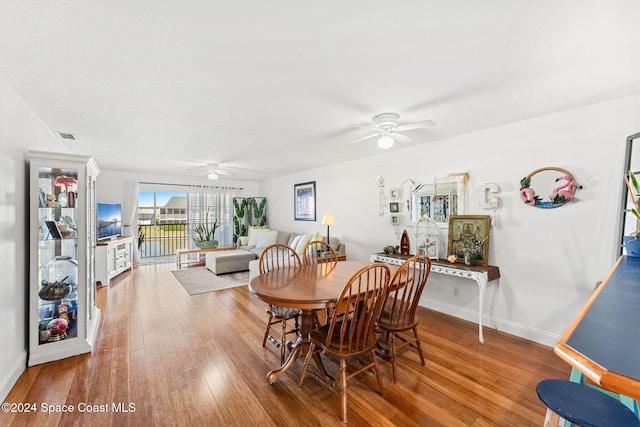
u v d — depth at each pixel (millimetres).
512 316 2889
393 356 2119
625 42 1478
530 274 2756
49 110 2465
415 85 2008
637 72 1809
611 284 1212
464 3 1214
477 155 3141
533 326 2742
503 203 2934
